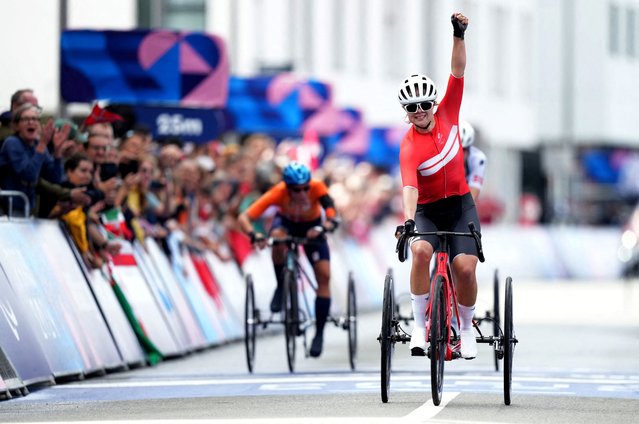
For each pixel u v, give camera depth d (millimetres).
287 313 39281
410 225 29094
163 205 46938
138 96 51344
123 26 66938
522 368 40062
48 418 28219
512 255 96062
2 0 59406
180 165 48594
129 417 28188
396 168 86812
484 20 123250
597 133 140750
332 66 100500
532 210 118438
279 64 74438
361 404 30141
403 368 40438
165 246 46719
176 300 46219
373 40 106125
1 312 33312
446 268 30359
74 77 51062
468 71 121062
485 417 27891
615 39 145875
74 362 36688
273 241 40156
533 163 137500
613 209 136875
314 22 97250
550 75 137875
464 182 31047
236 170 55188
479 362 42188
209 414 28500
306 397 31859
